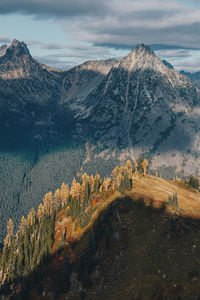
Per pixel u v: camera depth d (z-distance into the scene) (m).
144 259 71.38
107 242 80.75
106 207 101.75
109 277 69.69
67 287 73.88
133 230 83.88
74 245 96.00
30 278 90.56
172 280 61.81
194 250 71.88
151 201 101.81
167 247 74.12
